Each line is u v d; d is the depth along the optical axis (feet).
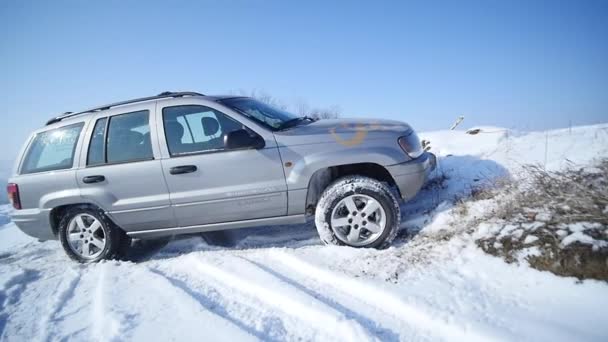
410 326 6.89
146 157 11.85
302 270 9.85
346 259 10.09
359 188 10.82
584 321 6.15
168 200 11.75
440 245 9.87
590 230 7.63
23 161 13.26
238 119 11.52
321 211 11.05
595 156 12.69
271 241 12.94
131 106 12.40
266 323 7.46
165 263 11.93
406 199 11.42
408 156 11.18
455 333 6.48
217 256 11.72
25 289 10.97
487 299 7.23
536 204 9.71
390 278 8.67
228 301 8.61
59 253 14.75
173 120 11.91
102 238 12.92
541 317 6.44
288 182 11.13
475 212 11.19
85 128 12.65
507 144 18.01
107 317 8.25
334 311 7.49
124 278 10.77
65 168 12.56
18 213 13.08
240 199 11.43
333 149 11.03
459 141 22.35
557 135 17.31
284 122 12.60
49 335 7.89
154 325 7.77
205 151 11.48
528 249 8.02
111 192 12.10
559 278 7.24
